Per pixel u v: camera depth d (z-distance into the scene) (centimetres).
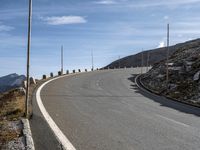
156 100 2691
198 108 2369
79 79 4312
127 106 2195
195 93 3180
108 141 1192
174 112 2019
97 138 1234
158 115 1853
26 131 1293
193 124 1591
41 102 2162
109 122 1573
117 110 1988
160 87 3959
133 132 1357
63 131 1334
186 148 1116
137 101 2525
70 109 1938
